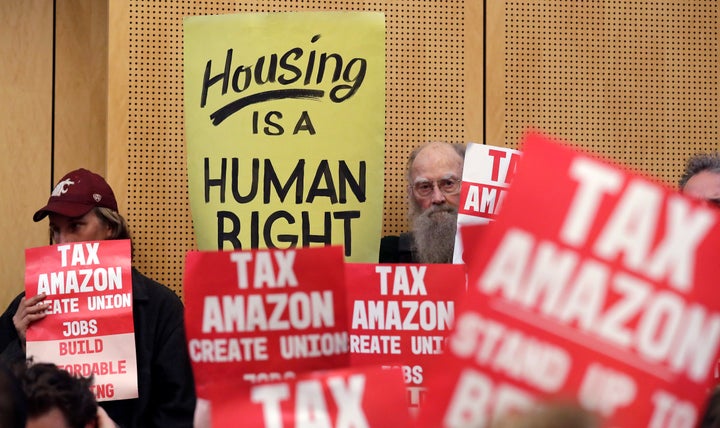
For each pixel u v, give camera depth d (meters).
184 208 3.88
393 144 4.02
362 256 2.67
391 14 4.04
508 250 1.34
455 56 4.06
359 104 2.70
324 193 2.68
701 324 1.31
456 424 1.33
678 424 1.31
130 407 2.98
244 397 1.56
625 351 1.32
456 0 4.07
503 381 1.33
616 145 4.15
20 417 1.49
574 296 1.33
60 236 3.28
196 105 2.71
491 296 1.34
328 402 1.57
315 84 2.70
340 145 2.69
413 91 4.04
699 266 1.32
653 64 4.18
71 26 4.43
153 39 3.91
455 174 3.46
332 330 1.68
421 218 3.48
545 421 1.09
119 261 2.94
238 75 2.70
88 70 4.43
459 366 1.34
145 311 3.07
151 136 3.88
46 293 2.93
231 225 2.67
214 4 3.95
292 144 2.68
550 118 4.11
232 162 2.68
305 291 1.69
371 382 1.58
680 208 1.33
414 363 2.55
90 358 2.90
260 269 1.69
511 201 1.35
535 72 4.10
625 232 1.33
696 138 4.20
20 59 4.38
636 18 4.17
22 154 4.36
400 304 2.56
